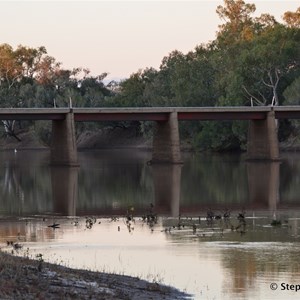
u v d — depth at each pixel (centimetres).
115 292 4744
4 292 4347
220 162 17750
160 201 10438
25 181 13600
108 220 8419
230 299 4897
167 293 4944
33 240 7019
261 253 6269
